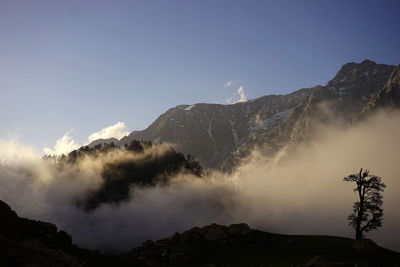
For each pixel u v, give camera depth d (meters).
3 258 25.14
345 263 41.19
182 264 49.44
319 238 57.03
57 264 27.20
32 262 25.81
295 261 45.16
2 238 27.22
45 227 38.56
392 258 43.44
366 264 39.88
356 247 48.47
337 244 52.56
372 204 60.34
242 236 60.97
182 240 60.88
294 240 56.59
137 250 60.94
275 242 56.09
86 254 36.84
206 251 53.91
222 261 48.94
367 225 60.25
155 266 44.84
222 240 59.25
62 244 36.12
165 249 56.03
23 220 37.78
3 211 30.36
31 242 28.58
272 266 43.94
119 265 38.16
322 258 38.28
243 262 47.44
